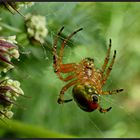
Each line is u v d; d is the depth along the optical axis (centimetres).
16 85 10
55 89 14
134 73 16
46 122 15
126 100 16
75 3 13
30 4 10
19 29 12
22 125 12
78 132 15
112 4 14
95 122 16
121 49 16
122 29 15
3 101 10
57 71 11
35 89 14
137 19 15
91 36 13
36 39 12
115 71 16
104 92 11
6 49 10
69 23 13
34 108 14
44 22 12
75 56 13
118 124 16
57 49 12
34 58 12
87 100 11
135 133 16
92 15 13
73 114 15
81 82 11
